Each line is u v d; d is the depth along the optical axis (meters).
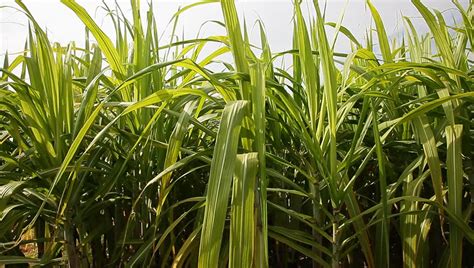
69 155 1.05
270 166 1.44
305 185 1.49
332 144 1.12
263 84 0.97
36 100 1.24
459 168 1.14
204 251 0.77
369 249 1.22
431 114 1.32
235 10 1.07
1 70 1.18
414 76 1.30
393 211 1.59
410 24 1.63
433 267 1.58
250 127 1.08
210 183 0.81
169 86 1.67
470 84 1.40
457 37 1.73
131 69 1.47
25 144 1.37
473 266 1.62
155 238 1.24
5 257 1.23
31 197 1.34
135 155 1.39
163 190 1.19
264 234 0.91
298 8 1.12
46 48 1.23
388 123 1.27
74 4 1.24
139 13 1.41
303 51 1.13
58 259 1.32
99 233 1.41
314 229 1.27
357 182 1.66
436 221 1.47
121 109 1.40
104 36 1.33
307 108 1.31
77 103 1.47
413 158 1.51
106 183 1.27
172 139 1.13
